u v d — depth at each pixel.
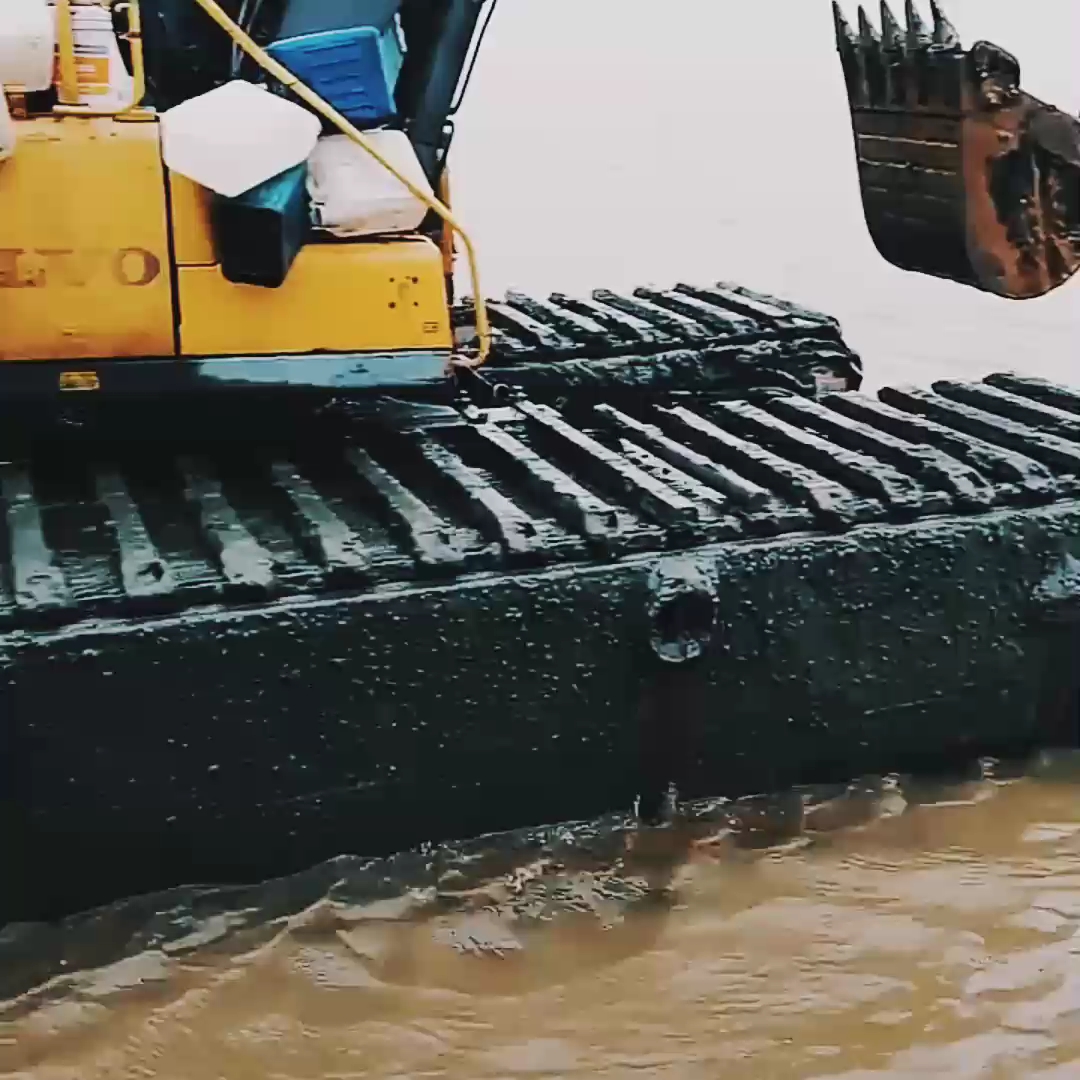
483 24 4.57
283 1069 3.14
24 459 4.11
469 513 3.79
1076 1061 3.18
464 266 11.77
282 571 3.43
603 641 3.57
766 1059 3.18
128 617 3.26
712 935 3.53
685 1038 3.23
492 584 3.46
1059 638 4.00
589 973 3.41
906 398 4.85
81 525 3.75
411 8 4.46
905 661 3.89
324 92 3.90
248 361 3.87
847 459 4.14
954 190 4.19
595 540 3.60
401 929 3.48
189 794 3.35
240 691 3.32
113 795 3.30
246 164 3.57
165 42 4.23
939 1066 3.17
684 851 3.77
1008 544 3.88
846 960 3.46
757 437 4.48
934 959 3.46
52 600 3.22
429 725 3.49
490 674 3.51
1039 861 3.80
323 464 4.20
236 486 4.05
